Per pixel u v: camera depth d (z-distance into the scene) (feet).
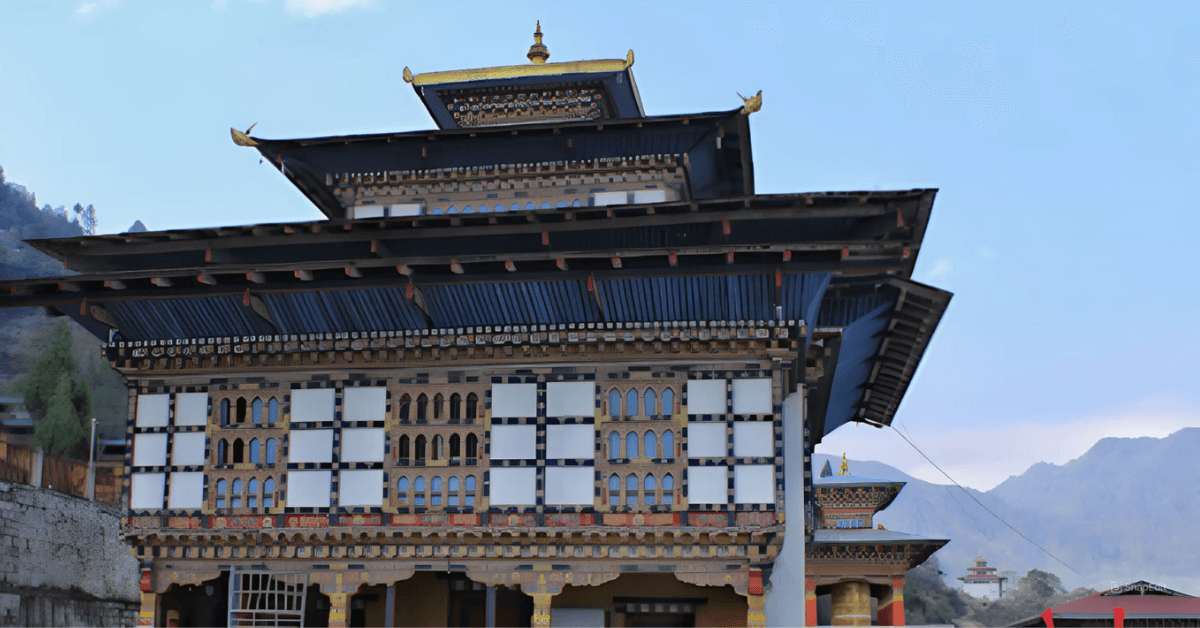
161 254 100.68
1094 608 102.12
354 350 96.17
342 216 129.08
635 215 93.97
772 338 92.22
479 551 93.76
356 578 95.40
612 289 92.07
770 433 92.27
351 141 115.85
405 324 96.48
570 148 115.44
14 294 97.55
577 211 93.45
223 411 98.73
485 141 115.24
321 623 109.50
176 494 97.55
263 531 94.99
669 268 89.92
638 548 92.38
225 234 97.35
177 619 102.22
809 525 96.07
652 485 92.22
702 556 91.76
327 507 95.25
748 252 87.61
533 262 89.92
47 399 314.35
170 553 97.40
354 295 94.84
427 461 94.79
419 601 108.06
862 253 88.89
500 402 95.04
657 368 94.22
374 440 96.02
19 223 600.39
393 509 94.32
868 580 148.15
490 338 94.73
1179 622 100.78
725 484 91.66
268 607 95.91
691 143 114.11
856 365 121.08
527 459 93.66
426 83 127.75
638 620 104.47
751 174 120.78
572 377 94.79
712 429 92.79
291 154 117.70
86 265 101.60
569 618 104.01
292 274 93.04
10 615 160.35
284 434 97.09
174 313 98.02
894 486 162.40
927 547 147.33
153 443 98.89
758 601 90.79
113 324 99.81
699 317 93.09
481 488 93.56
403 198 119.34
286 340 96.84
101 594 188.44
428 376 96.48
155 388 100.07
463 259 90.02
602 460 93.04
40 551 170.50
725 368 93.86
